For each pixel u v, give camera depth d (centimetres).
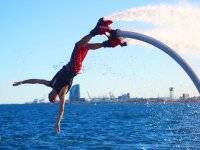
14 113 11606
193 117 8044
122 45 943
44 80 1061
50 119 7669
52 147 3169
